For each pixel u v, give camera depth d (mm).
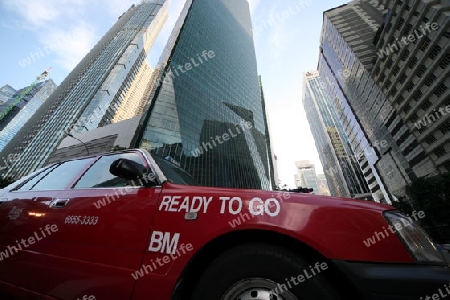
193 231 1598
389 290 1201
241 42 98688
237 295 1452
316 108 143625
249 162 63406
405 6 38938
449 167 37906
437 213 30531
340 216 1492
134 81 119438
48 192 2666
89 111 84812
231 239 1649
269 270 1442
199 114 53625
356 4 69750
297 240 1462
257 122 82938
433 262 1304
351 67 63219
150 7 142625
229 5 105438
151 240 1671
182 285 1532
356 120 71750
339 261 1329
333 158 128375
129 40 116562
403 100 44688
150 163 2271
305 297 1344
